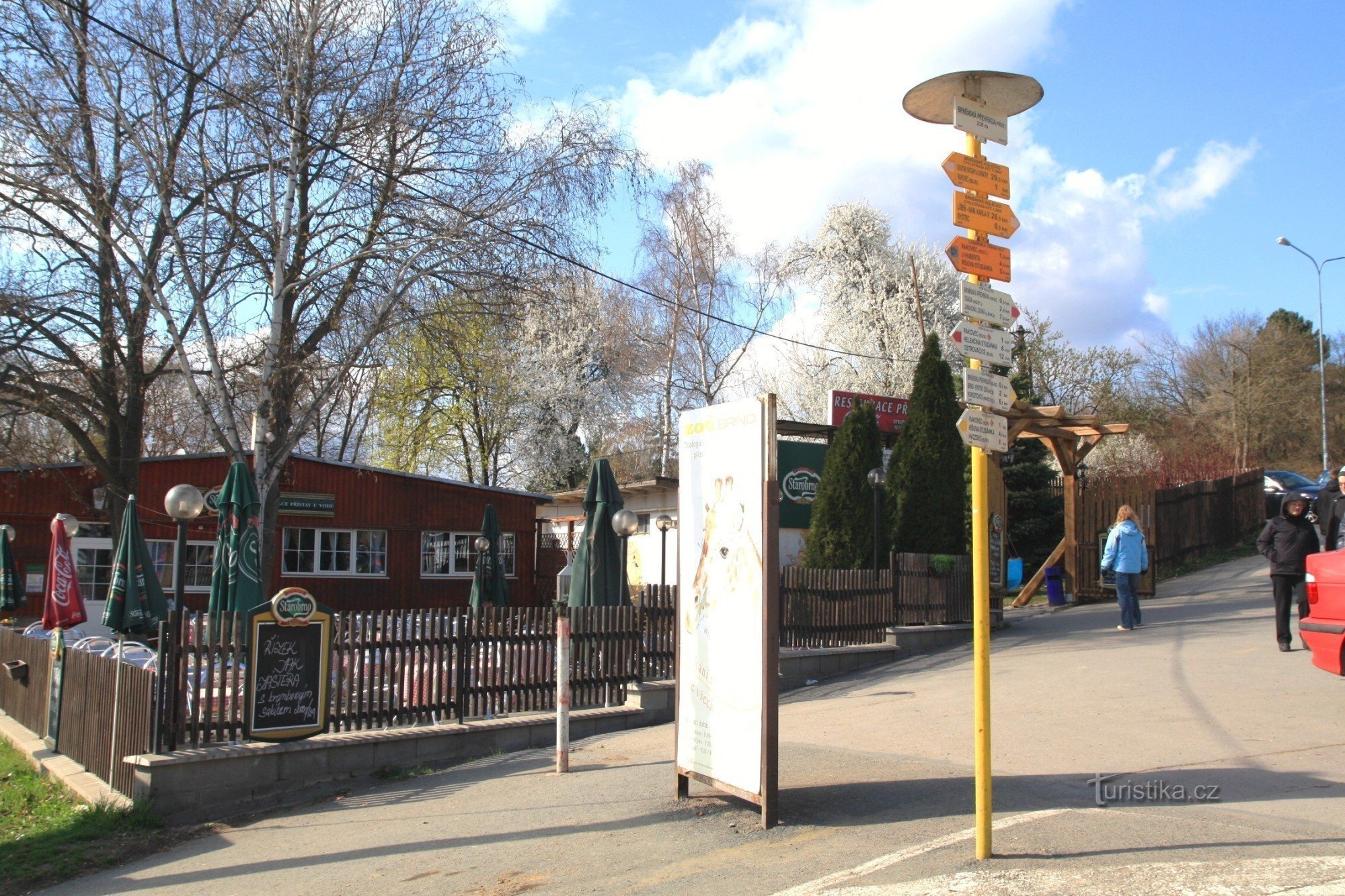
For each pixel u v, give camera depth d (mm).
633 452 40812
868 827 5840
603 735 10383
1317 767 6531
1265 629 13430
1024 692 10008
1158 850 4977
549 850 6156
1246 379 44281
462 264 16859
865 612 14273
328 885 5973
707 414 6715
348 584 27406
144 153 15750
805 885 4969
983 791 5070
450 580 28875
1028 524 24688
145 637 12406
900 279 38344
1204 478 30625
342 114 17016
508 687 10289
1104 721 8336
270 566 17203
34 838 7621
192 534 24828
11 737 11320
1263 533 11594
